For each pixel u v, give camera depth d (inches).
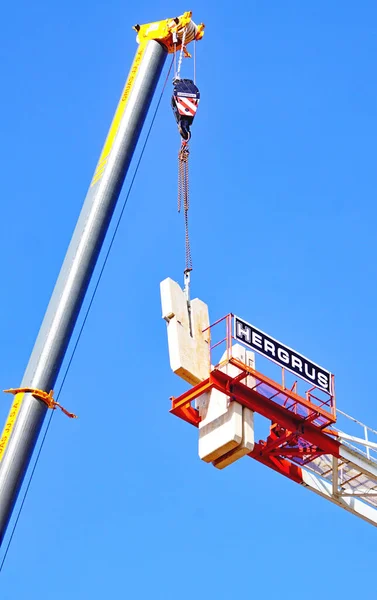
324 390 1951.3
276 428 2020.2
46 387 1728.6
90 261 1833.2
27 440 1690.5
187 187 2055.9
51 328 1765.5
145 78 2030.0
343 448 2001.7
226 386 1898.4
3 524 1636.3
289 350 1940.2
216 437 1902.1
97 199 1891.0
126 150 1948.8
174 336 1899.6
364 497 2074.3
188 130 2079.2
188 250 2001.7
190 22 2084.2
